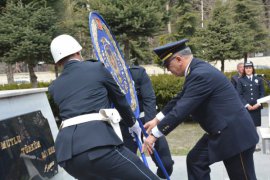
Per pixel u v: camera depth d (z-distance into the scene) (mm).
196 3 28469
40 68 32781
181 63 3305
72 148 2676
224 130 3256
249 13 20188
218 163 5605
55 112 8922
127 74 4035
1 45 10805
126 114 3090
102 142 2654
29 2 11289
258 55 32000
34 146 3529
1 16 11172
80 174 2721
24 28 10562
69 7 14859
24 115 3488
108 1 11586
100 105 2799
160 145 4402
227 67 28844
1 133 3055
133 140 4086
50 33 10812
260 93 7051
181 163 5801
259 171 5195
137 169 2740
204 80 3186
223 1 19797
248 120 3336
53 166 3848
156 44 21516
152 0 12211
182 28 19328
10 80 16500
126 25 11383
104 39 3662
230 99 3270
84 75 2838
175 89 10148
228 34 16844
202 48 17141
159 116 3582
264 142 6262
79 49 2990
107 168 2672
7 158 3068
